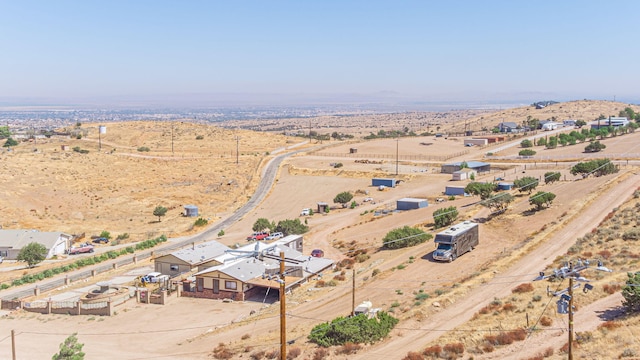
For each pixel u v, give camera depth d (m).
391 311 47.44
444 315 44.38
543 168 131.50
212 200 137.75
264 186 147.50
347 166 159.75
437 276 58.69
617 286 42.97
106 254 93.19
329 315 50.97
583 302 41.69
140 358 46.94
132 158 178.38
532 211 81.31
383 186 133.38
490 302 45.62
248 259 72.19
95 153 183.12
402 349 38.75
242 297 65.38
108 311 62.12
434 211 92.44
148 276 76.06
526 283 48.62
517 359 34.34
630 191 80.62
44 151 182.25
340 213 115.44
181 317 60.19
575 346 34.53
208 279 67.38
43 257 91.31
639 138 159.12
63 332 56.94
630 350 32.03
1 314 64.75
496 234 74.31
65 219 120.69
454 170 140.25
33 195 130.75
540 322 39.00
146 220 121.69
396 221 96.19
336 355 38.78
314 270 71.06
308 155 184.88
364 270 68.19
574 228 67.12
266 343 44.84
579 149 152.75
